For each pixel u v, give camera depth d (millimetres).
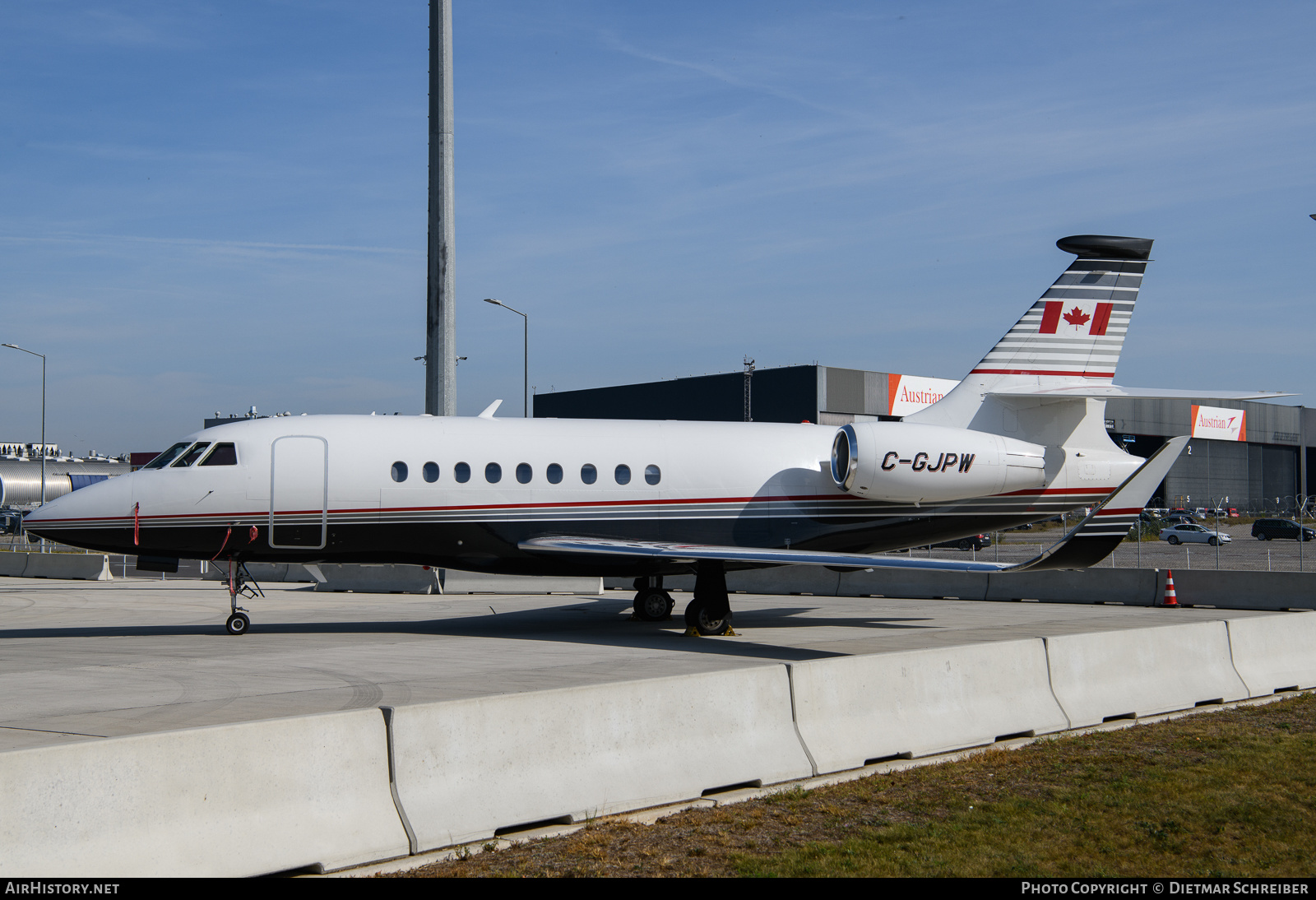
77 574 35594
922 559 15180
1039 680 11320
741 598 26875
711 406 66875
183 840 6137
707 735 8672
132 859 5930
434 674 13383
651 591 20781
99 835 5871
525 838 7336
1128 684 12203
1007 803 8320
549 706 7848
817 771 9102
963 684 10617
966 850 7207
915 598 26609
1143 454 87500
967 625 19906
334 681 12773
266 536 17250
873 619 21125
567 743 7898
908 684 10156
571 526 18172
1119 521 13047
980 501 19453
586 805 7785
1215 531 58562
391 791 7047
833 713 9539
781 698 9188
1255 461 93250
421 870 6680
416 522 17547
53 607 24062
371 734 7016
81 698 11562
